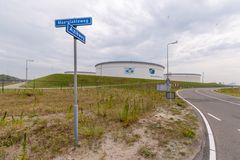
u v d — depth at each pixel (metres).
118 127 5.82
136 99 12.45
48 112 8.21
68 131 5.24
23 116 7.38
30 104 10.56
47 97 14.39
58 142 4.48
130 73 75.69
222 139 5.30
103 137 4.93
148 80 67.75
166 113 9.11
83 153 3.99
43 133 5.06
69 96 15.15
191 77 95.88
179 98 18.83
